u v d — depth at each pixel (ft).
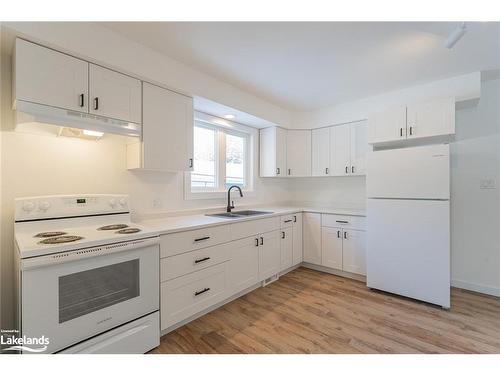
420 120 8.26
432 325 6.63
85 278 4.61
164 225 6.67
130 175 7.41
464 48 6.64
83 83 5.44
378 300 8.15
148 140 6.73
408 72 8.08
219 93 8.57
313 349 5.65
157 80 6.72
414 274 7.93
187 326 6.59
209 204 9.95
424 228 7.75
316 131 12.18
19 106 4.63
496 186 8.63
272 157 11.96
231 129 11.23
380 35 6.02
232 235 7.95
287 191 14.20
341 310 7.48
